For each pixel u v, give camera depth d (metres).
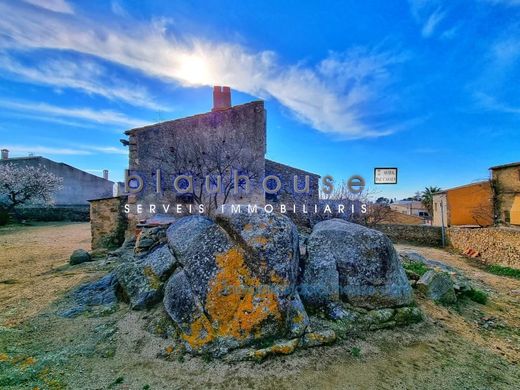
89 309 4.88
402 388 3.21
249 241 4.26
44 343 3.88
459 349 4.13
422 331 4.52
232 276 4.04
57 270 7.81
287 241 4.41
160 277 4.91
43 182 26.50
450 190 20.67
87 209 29.08
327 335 3.94
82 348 3.75
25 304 5.16
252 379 3.25
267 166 13.55
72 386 3.07
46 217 27.20
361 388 3.18
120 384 3.14
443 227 17.86
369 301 4.73
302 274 4.85
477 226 19.06
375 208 15.66
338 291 4.73
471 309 5.80
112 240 10.96
